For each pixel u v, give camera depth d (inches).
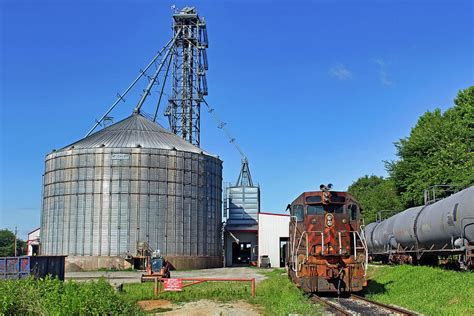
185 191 2443.4
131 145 2405.3
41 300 661.9
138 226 2306.8
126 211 2310.5
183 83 3078.2
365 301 849.5
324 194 965.2
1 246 6294.3
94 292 744.3
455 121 2517.2
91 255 2277.3
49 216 2438.5
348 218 968.9
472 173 1875.0
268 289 1128.8
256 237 3056.1
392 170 2655.0
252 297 1037.2
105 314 653.3
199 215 2496.3
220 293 1094.4
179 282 1067.9
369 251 1941.4
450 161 2214.6
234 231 3016.7
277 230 2844.5
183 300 1022.4
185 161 2465.6
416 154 2539.4
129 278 1743.4
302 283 929.5
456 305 736.3
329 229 939.3
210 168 2625.5
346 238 940.6
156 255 1517.0
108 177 2332.7
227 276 1825.8
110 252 2276.1
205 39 3149.6
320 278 924.6
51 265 1253.1
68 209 2353.6
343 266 922.1
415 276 1103.0
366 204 3526.1
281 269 2378.2
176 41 3102.9
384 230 1697.8
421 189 2265.0
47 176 2500.0
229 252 3021.7
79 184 2349.9
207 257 2517.2
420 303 795.4
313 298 898.1
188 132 3058.6
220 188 2743.6
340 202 978.7
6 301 629.3
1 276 1150.3
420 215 1336.1
